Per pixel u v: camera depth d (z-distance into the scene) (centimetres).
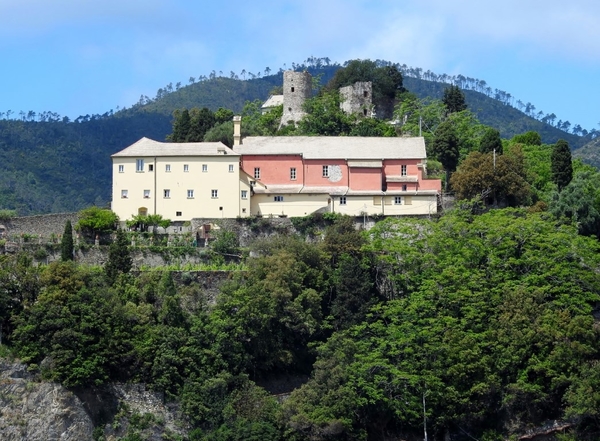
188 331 14250
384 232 16588
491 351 14162
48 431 13188
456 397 13712
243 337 14312
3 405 13212
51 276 14162
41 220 16712
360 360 13875
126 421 13550
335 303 15100
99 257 15988
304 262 15488
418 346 14038
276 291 14550
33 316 13650
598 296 15100
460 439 13938
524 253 15612
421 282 15412
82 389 13488
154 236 16588
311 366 14838
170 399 13688
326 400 13425
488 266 15512
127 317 14050
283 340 14725
